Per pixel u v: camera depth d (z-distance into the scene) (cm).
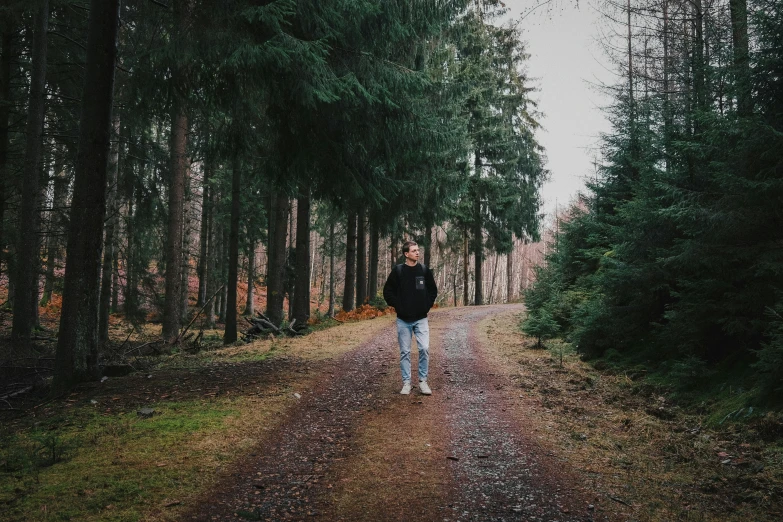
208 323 2348
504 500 355
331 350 1054
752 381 568
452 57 1928
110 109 750
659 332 834
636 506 346
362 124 1030
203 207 2712
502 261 6225
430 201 2002
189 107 953
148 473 389
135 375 798
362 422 550
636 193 854
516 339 1256
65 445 452
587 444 483
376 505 346
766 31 580
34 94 1137
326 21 923
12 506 329
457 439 493
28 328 1126
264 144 1160
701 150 660
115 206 1408
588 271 1312
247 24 836
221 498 353
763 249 599
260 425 525
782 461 411
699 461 433
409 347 683
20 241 1130
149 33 959
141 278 1452
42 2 1052
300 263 1639
